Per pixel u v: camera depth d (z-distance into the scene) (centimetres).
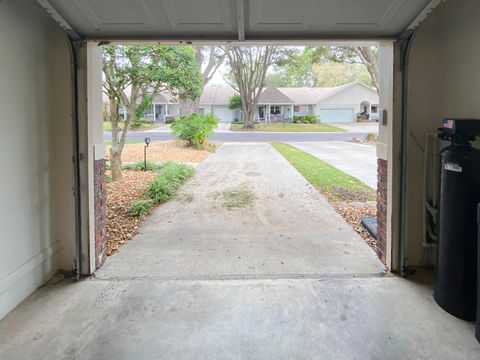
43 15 294
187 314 260
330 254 389
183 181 847
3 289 251
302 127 3212
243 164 1142
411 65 317
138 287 304
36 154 290
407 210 334
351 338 230
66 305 271
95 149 329
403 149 314
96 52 326
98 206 344
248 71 2936
